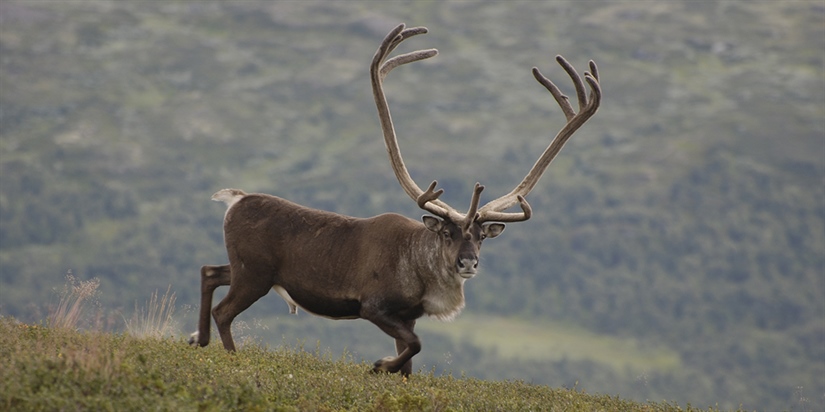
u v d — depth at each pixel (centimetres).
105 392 3234
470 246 4503
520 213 4622
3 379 3164
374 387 4022
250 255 4747
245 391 3478
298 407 3566
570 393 4625
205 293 4825
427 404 3734
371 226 4712
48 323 4600
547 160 5003
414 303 4628
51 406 3016
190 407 3191
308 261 4700
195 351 4222
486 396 4144
